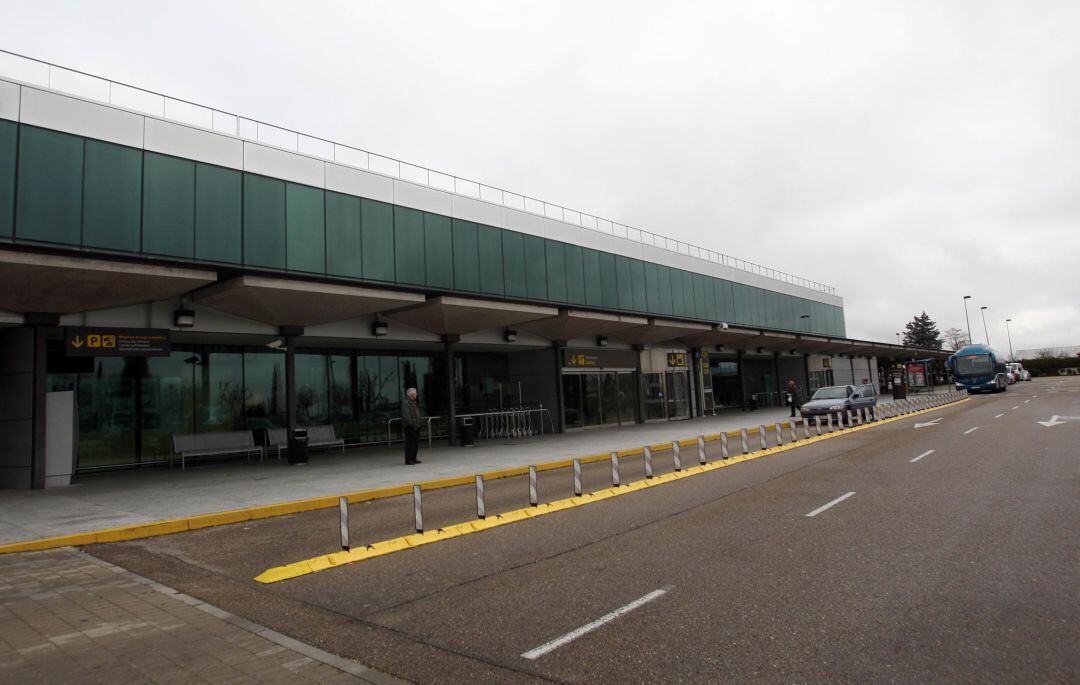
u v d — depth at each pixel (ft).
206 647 15.90
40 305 45.73
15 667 14.79
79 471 55.16
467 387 90.02
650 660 14.03
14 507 37.60
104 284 45.62
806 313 160.76
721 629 15.61
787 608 16.87
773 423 91.56
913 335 374.63
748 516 28.68
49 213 42.22
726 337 119.65
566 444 71.00
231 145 52.11
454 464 54.13
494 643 15.44
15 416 46.80
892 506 29.45
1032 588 17.57
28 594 21.02
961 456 45.85
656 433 82.43
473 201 73.31
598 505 33.50
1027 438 55.11
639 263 101.09
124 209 45.62
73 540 28.71
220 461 63.72
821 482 37.40
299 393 72.08
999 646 14.01
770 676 13.01
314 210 57.06
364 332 66.80
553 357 90.07
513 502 35.76
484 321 73.92
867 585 18.44
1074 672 12.67
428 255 66.80
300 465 57.00
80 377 56.18
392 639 16.06
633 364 104.58
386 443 79.00
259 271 51.37
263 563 24.79
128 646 16.07
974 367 165.07
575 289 86.84
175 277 47.24
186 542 29.25
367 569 23.00
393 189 64.28
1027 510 27.25
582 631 15.92
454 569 22.33
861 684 12.53
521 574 21.24
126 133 46.39
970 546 22.06
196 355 63.77
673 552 23.02
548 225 84.02
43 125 42.63
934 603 16.79
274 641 16.22
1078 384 188.14
